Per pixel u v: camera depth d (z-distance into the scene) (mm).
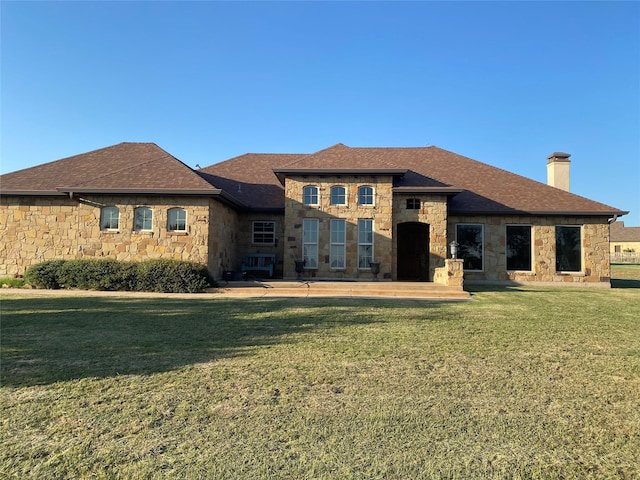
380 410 4055
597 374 5297
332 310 10422
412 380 4969
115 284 14711
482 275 19656
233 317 9234
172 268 14609
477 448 3350
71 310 10125
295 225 18062
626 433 3664
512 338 7301
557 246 19703
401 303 12109
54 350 6172
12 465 3021
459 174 22234
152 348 6348
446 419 3877
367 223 18109
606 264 19391
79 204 16078
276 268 19969
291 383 4809
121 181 16141
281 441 3404
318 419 3830
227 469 2977
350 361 5727
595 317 9766
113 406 4090
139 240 15852
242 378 4965
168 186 15836
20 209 17312
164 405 4125
